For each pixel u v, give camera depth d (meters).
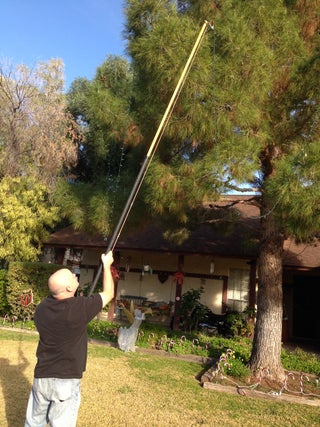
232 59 5.27
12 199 12.41
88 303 3.09
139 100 6.57
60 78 17.16
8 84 15.99
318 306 14.13
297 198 4.70
